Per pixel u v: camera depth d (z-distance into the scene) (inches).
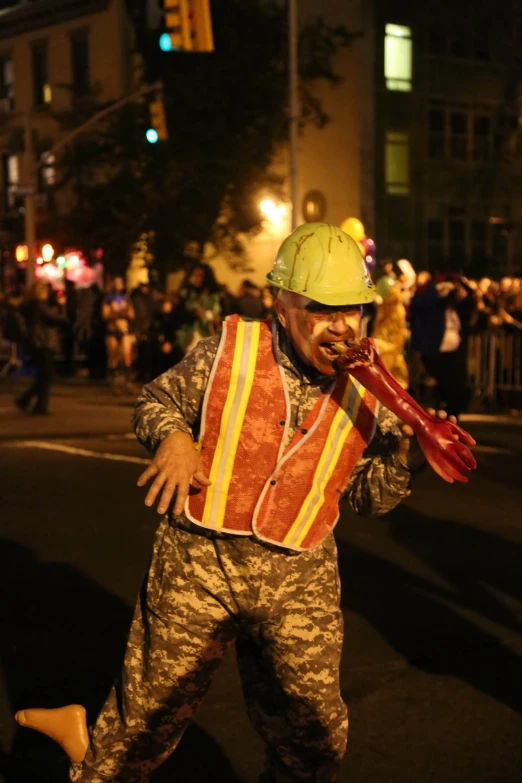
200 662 104.1
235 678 171.5
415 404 98.3
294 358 101.9
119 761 105.5
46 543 262.1
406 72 1273.4
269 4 1115.3
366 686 168.4
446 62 1304.1
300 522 102.3
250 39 1088.8
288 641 103.5
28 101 1417.3
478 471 377.1
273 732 109.2
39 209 1322.6
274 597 102.8
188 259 1088.8
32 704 159.8
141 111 1080.8
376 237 1266.0
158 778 135.8
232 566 102.7
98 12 1285.7
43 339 546.3
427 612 209.0
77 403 626.8
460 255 1330.0
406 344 612.1
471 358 604.1
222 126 1063.0
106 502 313.7
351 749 145.4
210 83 1058.1
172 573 103.5
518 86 1363.2
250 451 100.5
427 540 270.1
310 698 103.9
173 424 98.7
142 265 1097.4
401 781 136.1
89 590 221.5
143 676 104.4
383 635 194.1
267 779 111.7
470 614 208.2
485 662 180.7
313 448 101.2
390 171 1277.1
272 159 1103.6
